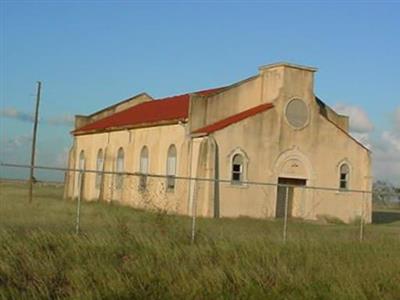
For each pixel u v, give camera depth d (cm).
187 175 4234
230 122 4206
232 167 4166
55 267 1426
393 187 6588
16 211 2506
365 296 1409
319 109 4612
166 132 4559
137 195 4619
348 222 4375
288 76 4403
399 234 2872
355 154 4625
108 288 1314
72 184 5797
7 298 1212
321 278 1529
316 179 4475
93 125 5847
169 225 2086
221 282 1416
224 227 2528
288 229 2770
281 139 4350
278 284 1461
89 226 2059
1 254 1459
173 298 1311
